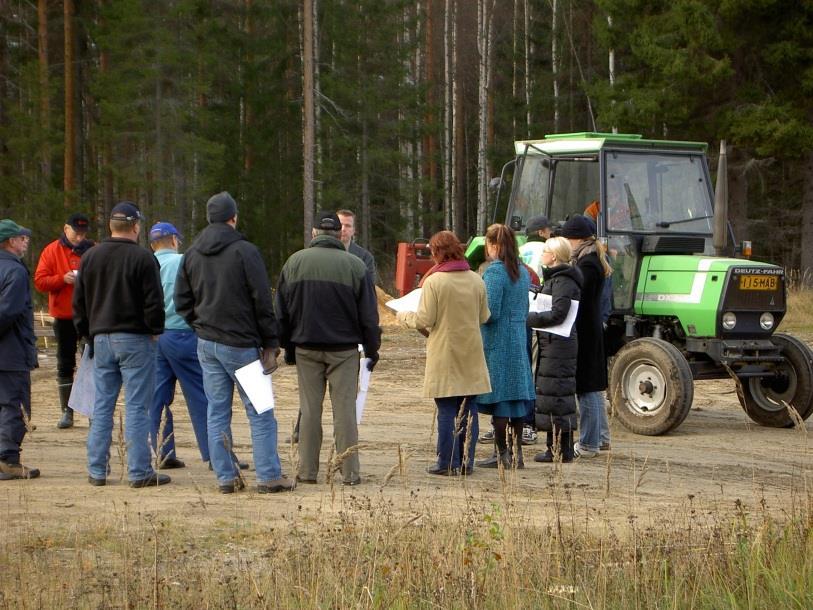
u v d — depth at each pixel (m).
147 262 24.53
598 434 29.78
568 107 126.50
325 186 108.19
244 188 111.06
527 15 130.25
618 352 36.06
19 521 21.84
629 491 25.62
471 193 148.12
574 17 128.25
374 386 45.50
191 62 98.88
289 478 26.17
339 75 111.50
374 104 109.81
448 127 126.12
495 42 136.88
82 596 16.89
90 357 26.05
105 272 24.67
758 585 16.78
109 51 98.88
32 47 109.81
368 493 24.62
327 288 25.02
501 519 19.91
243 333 24.17
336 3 111.81
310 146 97.44
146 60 96.75
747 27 82.19
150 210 99.06
